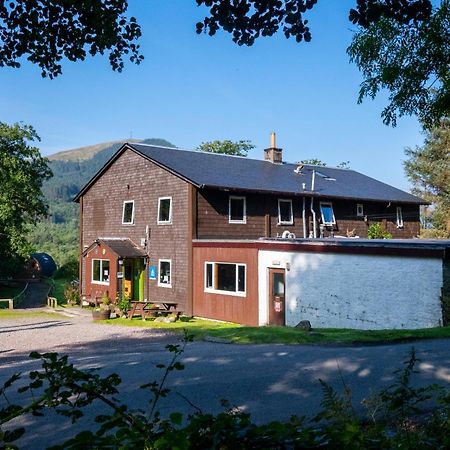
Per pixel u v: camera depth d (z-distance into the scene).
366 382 8.01
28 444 5.93
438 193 45.81
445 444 2.69
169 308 24.25
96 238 30.31
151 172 26.42
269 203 26.42
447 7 7.80
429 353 10.10
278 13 5.50
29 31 6.90
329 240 18.70
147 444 2.16
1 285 45.47
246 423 2.33
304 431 2.35
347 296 17.28
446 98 8.50
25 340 16.98
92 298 28.14
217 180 24.34
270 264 20.00
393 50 8.53
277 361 10.14
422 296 15.32
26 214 39.16
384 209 31.80
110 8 7.14
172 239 24.86
